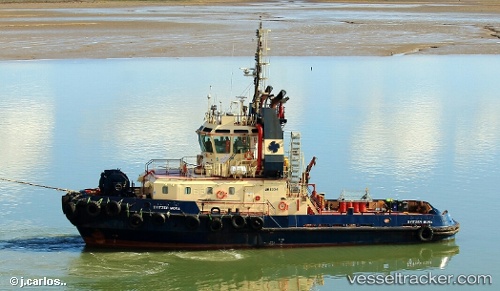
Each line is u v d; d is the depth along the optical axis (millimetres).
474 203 140750
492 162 169250
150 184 113938
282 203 113562
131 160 166375
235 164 115750
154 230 111000
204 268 109812
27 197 141125
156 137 187125
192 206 111000
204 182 112500
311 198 121562
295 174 115312
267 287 106750
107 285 105688
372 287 106938
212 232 111562
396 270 112000
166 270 108750
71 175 155375
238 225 111188
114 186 113375
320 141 186125
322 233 113062
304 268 111875
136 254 112250
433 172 160625
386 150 177750
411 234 114812
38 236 121062
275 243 112875
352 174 158250
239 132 115438
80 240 118875
